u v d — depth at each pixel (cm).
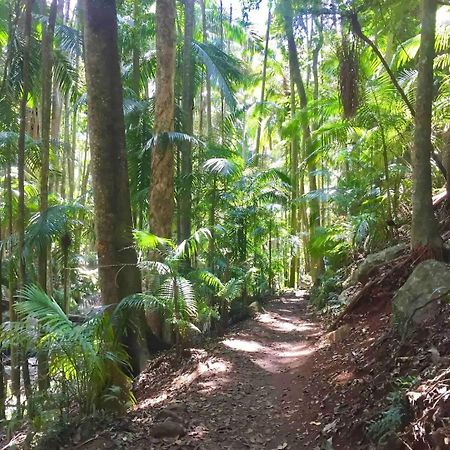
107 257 647
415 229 574
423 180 562
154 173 873
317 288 1180
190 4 1034
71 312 1125
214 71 1116
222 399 550
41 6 1038
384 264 686
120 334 602
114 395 494
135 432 461
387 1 604
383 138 798
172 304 695
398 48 912
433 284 493
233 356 730
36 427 461
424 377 379
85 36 656
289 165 1997
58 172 947
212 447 428
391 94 766
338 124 890
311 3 573
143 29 1134
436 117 779
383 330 552
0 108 734
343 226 922
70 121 1962
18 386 615
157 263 648
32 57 740
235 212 1065
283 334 900
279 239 1563
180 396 583
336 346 620
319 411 467
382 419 365
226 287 906
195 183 1009
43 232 658
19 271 644
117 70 666
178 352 746
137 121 1050
